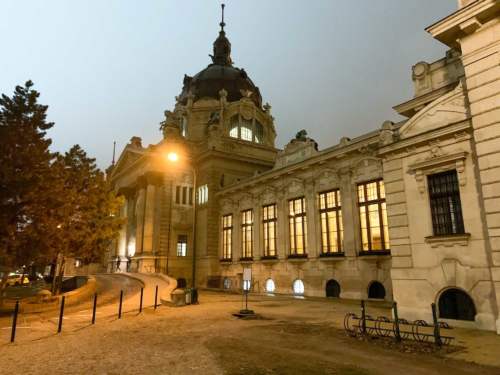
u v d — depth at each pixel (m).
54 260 26.75
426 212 15.13
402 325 14.00
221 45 66.19
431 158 15.21
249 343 11.11
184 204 46.38
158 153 46.41
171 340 11.73
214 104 54.12
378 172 24.67
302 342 11.20
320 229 28.84
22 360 9.48
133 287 30.92
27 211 18.14
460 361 8.91
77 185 25.47
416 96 18.81
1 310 19.67
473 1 14.52
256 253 35.16
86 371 8.43
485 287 12.90
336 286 26.86
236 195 39.69
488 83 13.55
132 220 53.47
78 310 19.92
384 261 23.55
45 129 19.91
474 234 13.50
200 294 31.59
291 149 33.06
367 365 8.64
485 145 13.29
